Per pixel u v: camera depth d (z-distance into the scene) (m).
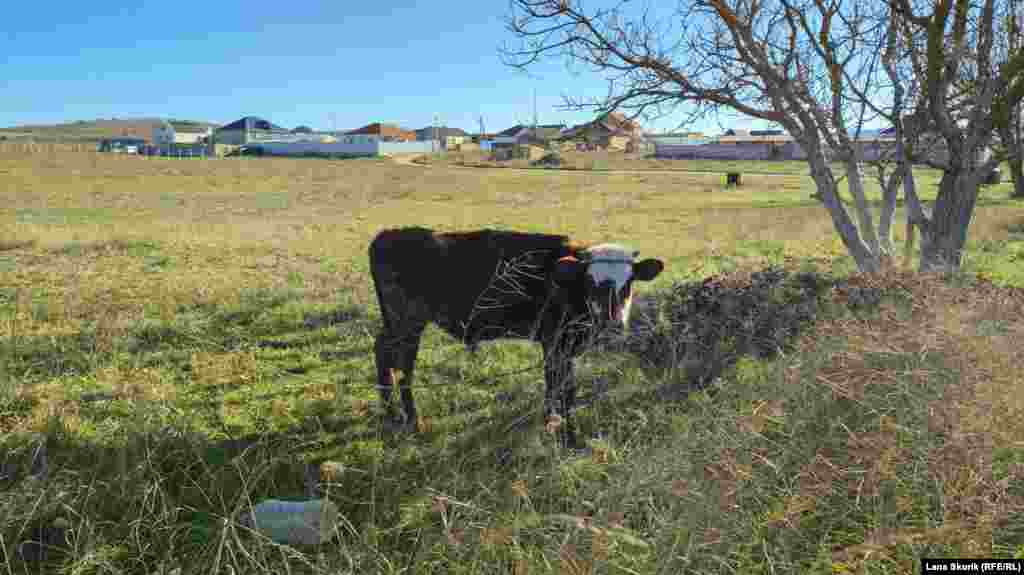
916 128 8.21
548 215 24.47
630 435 4.91
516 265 5.43
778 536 3.45
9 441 4.64
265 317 8.53
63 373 6.46
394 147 106.50
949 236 8.18
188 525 3.64
